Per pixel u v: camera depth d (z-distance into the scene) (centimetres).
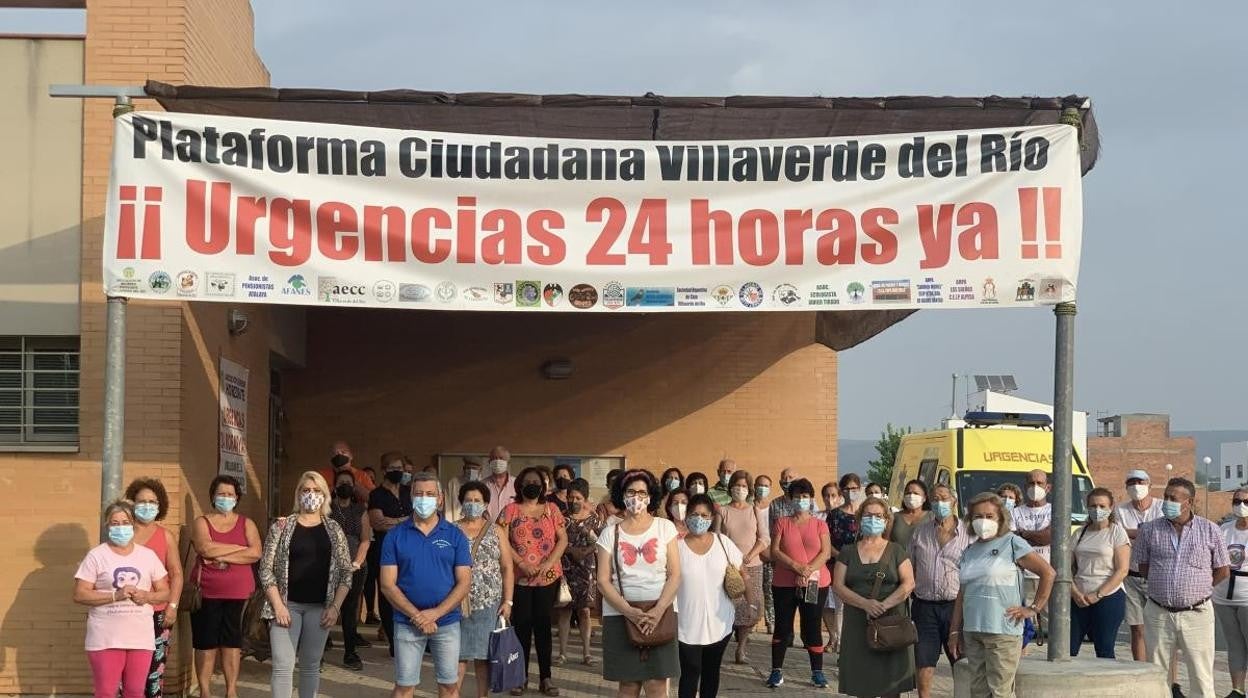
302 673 1062
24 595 1199
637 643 986
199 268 1048
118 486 1030
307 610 1059
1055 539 1080
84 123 1228
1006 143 1080
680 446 1956
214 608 1156
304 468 1914
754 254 1078
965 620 1038
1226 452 12762
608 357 1958
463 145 1073
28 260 1223
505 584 1137
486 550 1124
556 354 1952
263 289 1052
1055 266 1072
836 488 1634
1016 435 1903
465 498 1127
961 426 1989
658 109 1062
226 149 1055
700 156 1081
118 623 997
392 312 1938
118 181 1045
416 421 1930
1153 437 9631
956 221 1078
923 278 1077
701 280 1077
